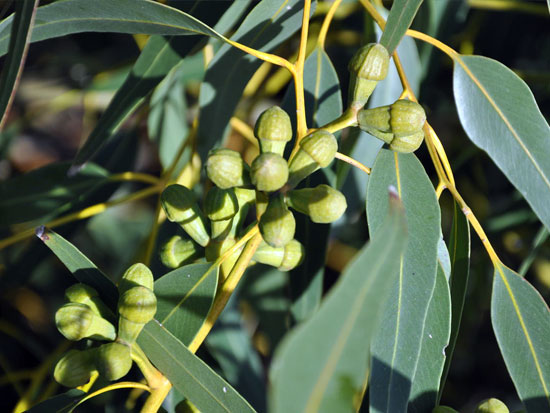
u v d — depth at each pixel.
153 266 0.57
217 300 0.46
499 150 0.50
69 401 0.47
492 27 0.67
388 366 0.46
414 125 0.45
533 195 0.50
